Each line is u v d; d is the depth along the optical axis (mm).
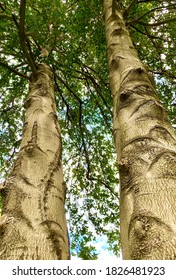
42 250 2316
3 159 8789
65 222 2982
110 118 9281
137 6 7867
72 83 9406
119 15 6504
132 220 2020
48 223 2627
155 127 2773
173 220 1868
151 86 3686
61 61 7785
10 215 2578
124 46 5082
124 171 2498
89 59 8664
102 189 9188
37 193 2928
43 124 4227
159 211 1962
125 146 2740
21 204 2721
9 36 6434
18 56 6688
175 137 2793
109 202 8844
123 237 2168
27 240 2367
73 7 8211
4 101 8961
